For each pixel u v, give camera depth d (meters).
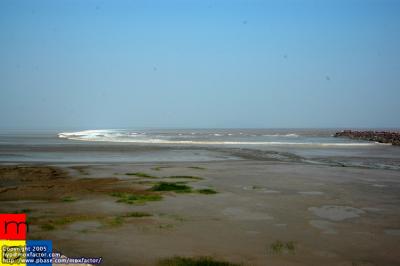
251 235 8.75
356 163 27.38
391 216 10.72
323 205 12.09
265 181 17.14
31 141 57.00
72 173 19.80
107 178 17.92
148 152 35.53
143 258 7.15
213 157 30.84
